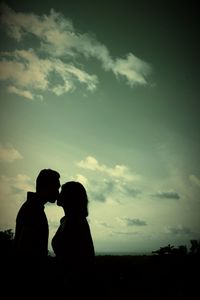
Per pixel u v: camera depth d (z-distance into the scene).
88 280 2.38
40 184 2.66
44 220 2.57
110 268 6.43
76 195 2.58
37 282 2.38
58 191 2.72
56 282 2.42
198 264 4.76
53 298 2.37
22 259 2.38
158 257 5.01
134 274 5.63
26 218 2.50
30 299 2.35
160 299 4.54
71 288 2.35
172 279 4.78
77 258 2.39
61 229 2.56
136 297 4.64
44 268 2.46
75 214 2.55
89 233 2.51
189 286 4.64
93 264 2.44
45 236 2.53
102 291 2.50
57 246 2.50
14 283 2.35
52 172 2.70
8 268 2.39
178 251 4.93
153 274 5.00
